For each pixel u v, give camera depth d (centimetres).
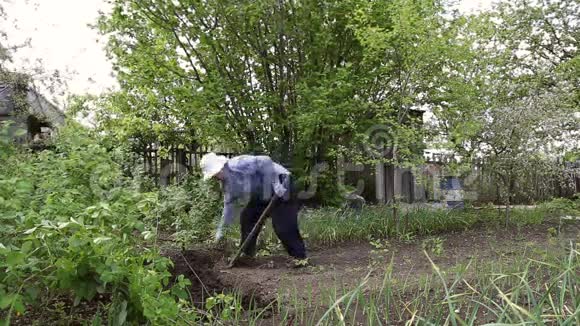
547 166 905
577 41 1361
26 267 270
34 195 389
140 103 1177
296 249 627
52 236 285
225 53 1029
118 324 287
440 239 774
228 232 646
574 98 1093
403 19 784
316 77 995
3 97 1641
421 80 891
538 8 1334
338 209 941
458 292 393
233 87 1015
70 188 434
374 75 960
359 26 914
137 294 288
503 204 1109
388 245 755
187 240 641
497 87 939
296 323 357
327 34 978
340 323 286
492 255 610
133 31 1058
